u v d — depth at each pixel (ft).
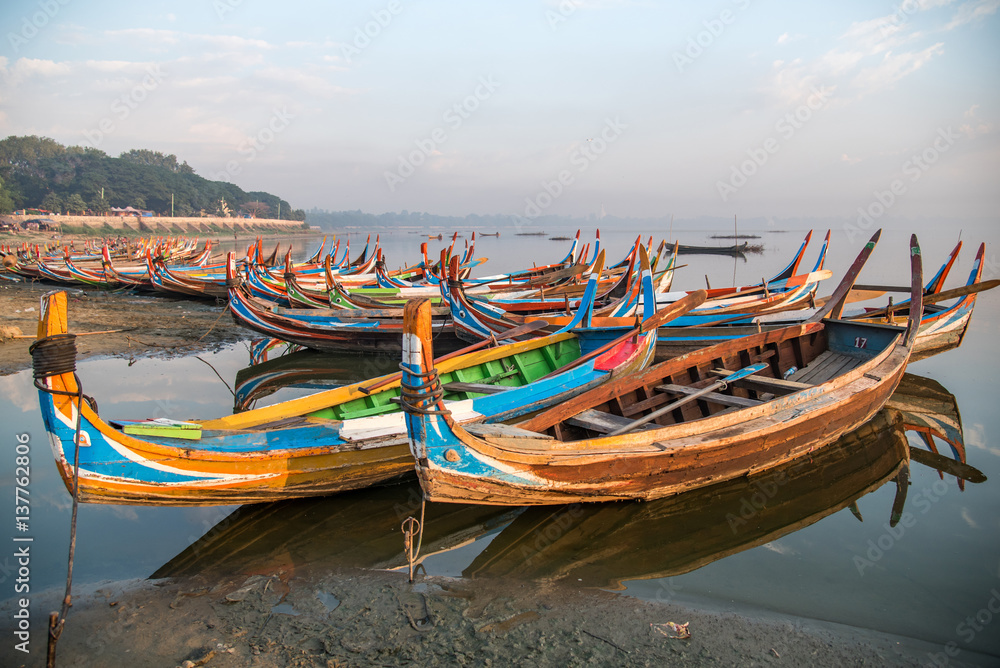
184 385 37.93
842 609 15.61
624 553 18.57
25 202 338.54
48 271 95.04
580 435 22.57
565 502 19.13
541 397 25.16
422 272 85.30
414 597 15.78
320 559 17.97
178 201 390.01
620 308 37.22
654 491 20.11
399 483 22.59
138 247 135.85
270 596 15.85
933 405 33.04
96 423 16.34
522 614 15.05
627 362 28.25
